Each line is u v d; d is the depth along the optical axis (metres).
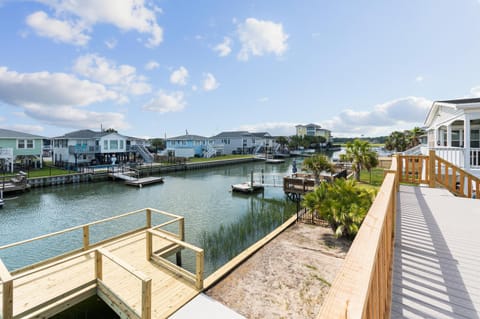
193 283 4.40
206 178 25.00
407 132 35.25
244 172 29.55
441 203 4.94
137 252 5.50
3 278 3.26
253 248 6.47
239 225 10.12
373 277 1.08
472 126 9.70
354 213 6.95
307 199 8.71
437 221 3.86
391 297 2.05
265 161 42.09
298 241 7.14
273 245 6.85
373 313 1.09
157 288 4.25
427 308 1.89
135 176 24.14
